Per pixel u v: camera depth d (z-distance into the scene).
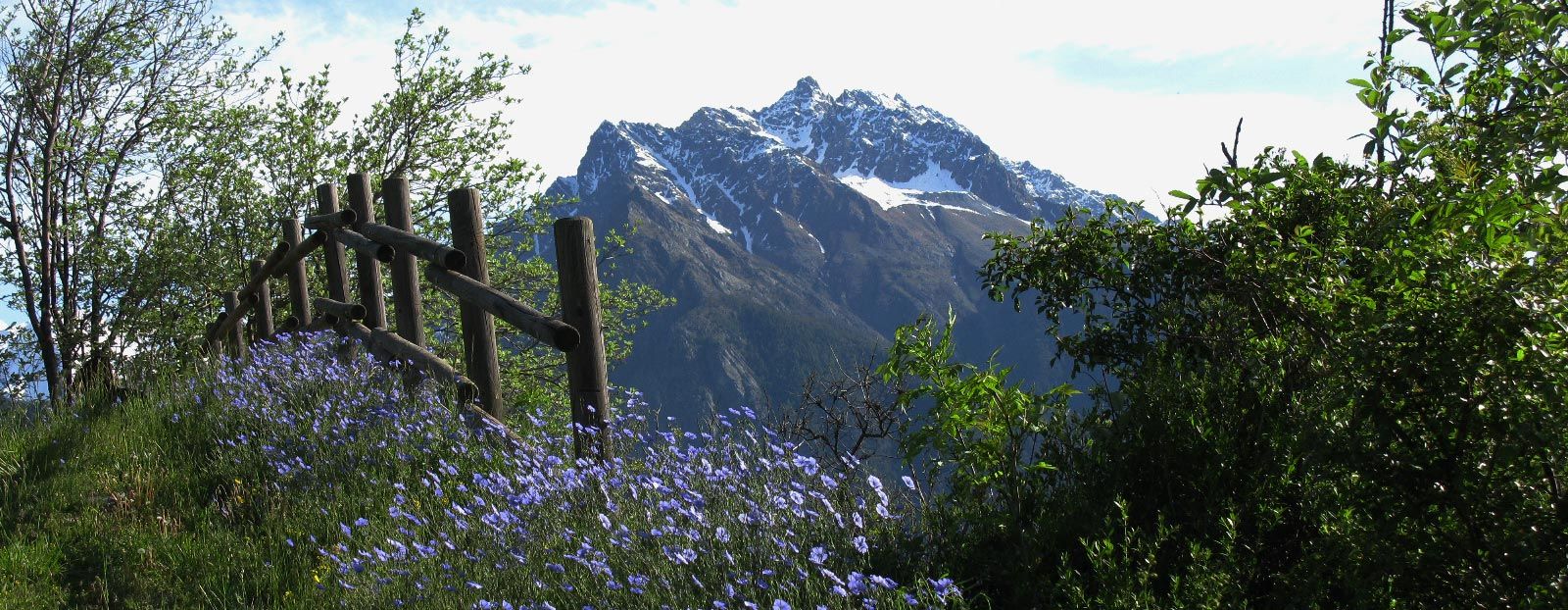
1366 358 2.40
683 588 3.15
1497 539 2.30
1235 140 3.70
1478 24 3.26
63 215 15.24
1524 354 2.24
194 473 5.43
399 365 6.22
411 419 5.26
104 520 4.84
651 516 3.59
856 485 3.60
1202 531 2.92
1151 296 3.96
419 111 15.41
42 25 14.66
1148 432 3.13
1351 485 2.56
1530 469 2.29
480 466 4.76
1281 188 3.60
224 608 3.83
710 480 3.76
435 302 14.62
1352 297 2.67
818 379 4.28
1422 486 2.39
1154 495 3.08
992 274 4.43
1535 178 2.84
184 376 7.32
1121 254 4.04
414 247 5.95
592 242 4.54
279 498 4.81
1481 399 2.30
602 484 3.88
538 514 3.81
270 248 14.35
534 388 12.23
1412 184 3.22
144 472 5.39
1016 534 3.09
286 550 4.30
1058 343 4.21
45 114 14.73
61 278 15.06
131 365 8.37
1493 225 2.41
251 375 6.60
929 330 3.51
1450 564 2.41
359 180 7.38
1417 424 2.45
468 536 3.89
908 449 3.48
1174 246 3.88
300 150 14.83
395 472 4.91
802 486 3.57
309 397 5.93
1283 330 3.19
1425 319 2.32
